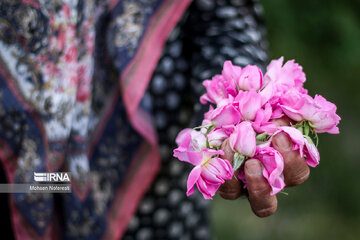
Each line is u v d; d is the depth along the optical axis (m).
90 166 0.85
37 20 0.79
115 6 0.83
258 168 0.65
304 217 2.90
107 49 0.84
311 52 2.15
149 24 0.84
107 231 0.85
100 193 0.86
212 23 0.84
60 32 0.80
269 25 2.08
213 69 0.78
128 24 0.83
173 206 0.91
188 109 0.89
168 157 0.90
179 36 0.87
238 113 0.67
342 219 2.89
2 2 0.79
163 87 0.88
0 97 0.80
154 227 0.90
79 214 0.84
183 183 0.92
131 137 0.85
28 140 0.81
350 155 3.16
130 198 0.86
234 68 0.71
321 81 2.39
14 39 0.79
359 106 2.94
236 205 3.00
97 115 0.85
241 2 0.85
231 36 0.82
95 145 0.85
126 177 0.86
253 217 2.89
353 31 2.11
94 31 0.82
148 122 0.84
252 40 0.82
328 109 0.67
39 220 0.82
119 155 0.85
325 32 2.11
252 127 0.67
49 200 0.82
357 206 2.94
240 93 0.68
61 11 0.79
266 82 0.71
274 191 0.65
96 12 0.83
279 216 2.90
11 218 0.84
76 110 0.82
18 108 0.80
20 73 0.80
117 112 0.85
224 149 0.67
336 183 3.08
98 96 0.84
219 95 0.71
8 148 0.81
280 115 0.68
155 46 0.84
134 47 0.83
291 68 0.70
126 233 0.89
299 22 2.10
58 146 0.81
